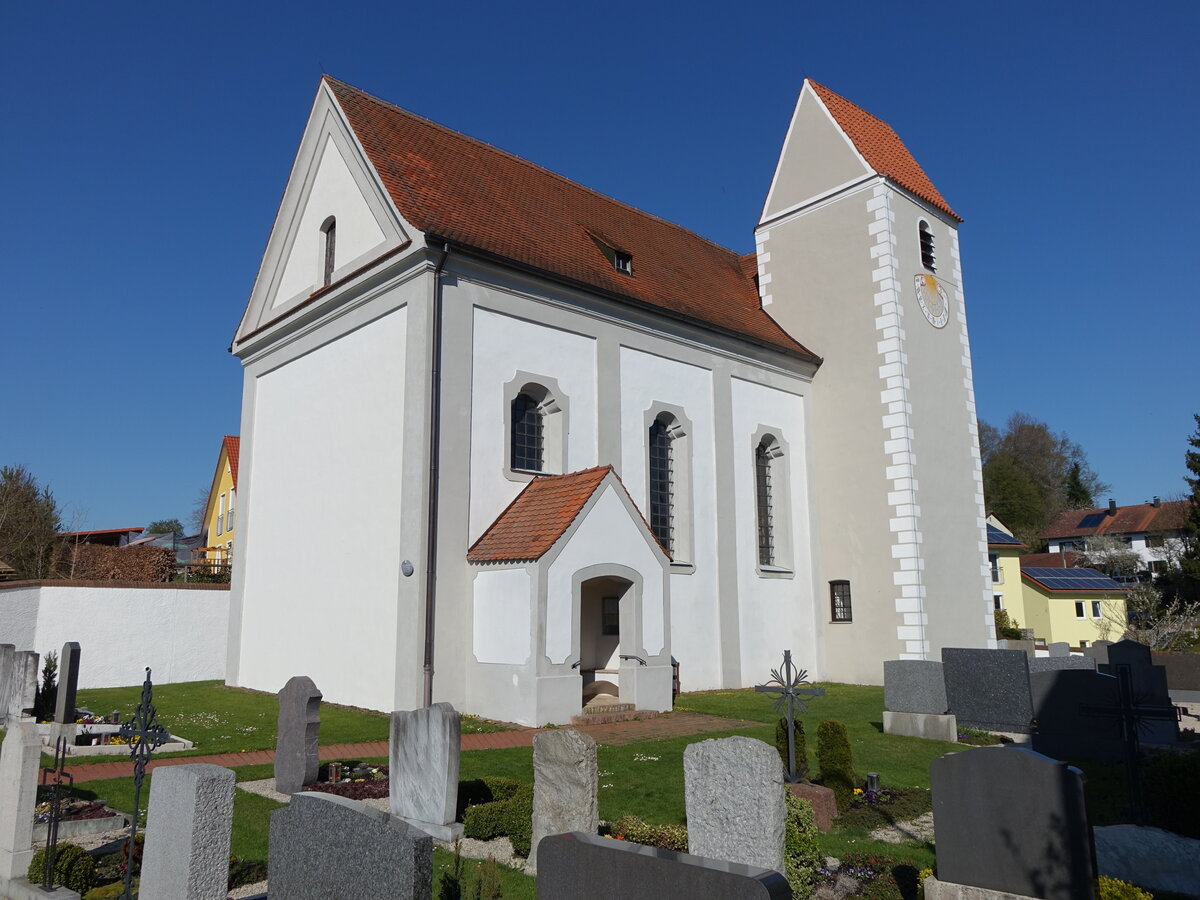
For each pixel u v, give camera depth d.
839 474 25.78
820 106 28.11
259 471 22.56
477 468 17.48
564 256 20.92
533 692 15.25
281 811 6.61
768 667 23.20
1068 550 75.75
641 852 5.10
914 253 27.02
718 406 23.36
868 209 26.41
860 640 24.61
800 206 28.08
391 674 16.59
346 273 19.80
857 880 7.85
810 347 27.09
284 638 20.42
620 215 26.86
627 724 15.91
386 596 17.09
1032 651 28.58
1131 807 9.73
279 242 22.94
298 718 10.63
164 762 12.63
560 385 19.38
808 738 14.53
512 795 9.98
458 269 17.78
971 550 26.39
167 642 23.88
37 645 22.05
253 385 23.41
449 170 21.16
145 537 59.59
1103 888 6.73
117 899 7.28
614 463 20.27
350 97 21.31
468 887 7.24
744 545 23.39
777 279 28.33
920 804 10.36
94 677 22.62
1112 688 13.62
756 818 6.69
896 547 24.33
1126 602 48.16
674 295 23.70
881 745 14.16
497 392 18.12
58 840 9.07
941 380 26.78
